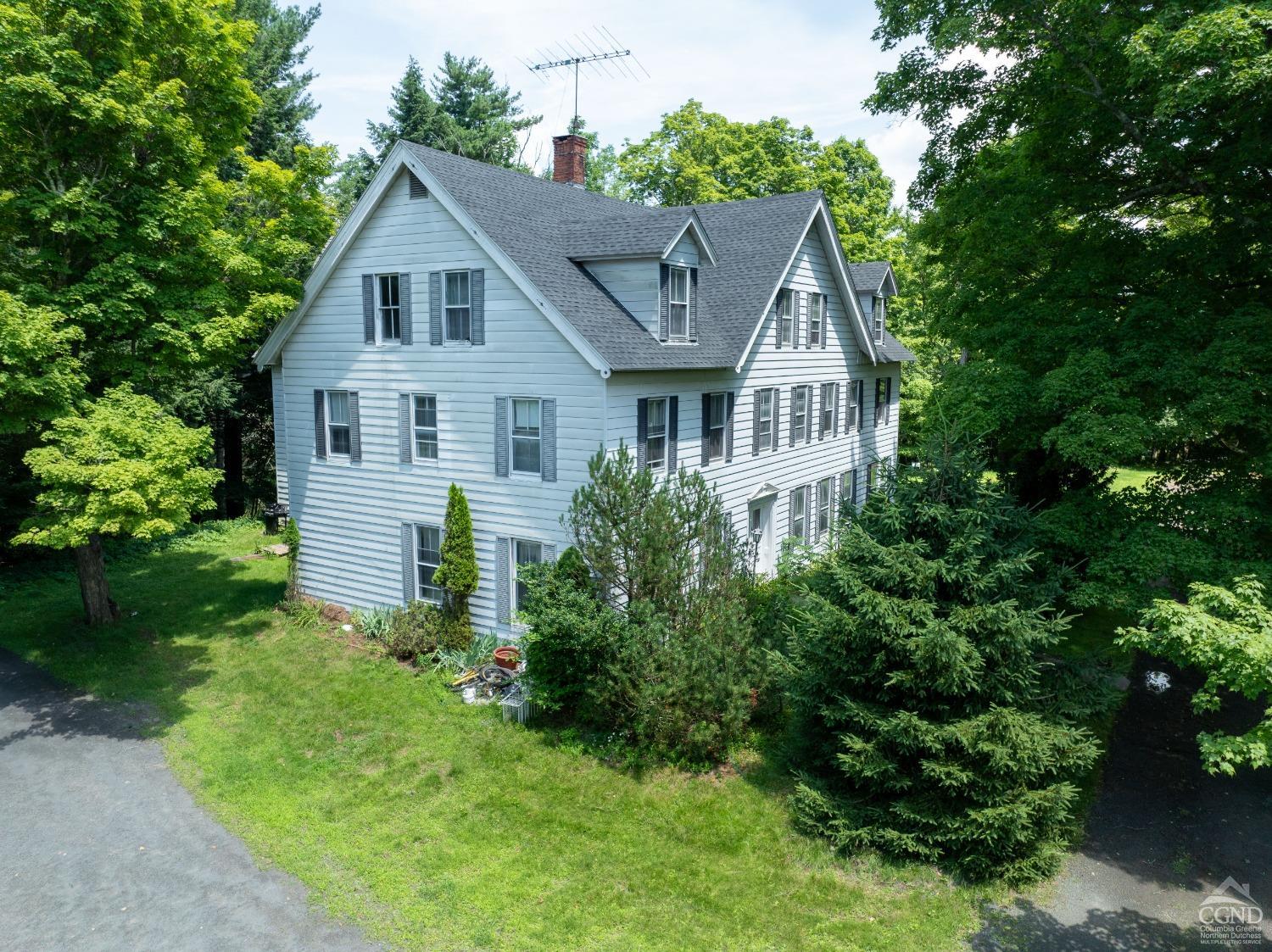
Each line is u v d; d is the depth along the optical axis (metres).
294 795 12.15
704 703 12.64
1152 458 14.32
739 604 13.55
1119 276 15.10
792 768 11.87
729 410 19.47
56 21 15.71
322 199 21.67
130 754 13.36
